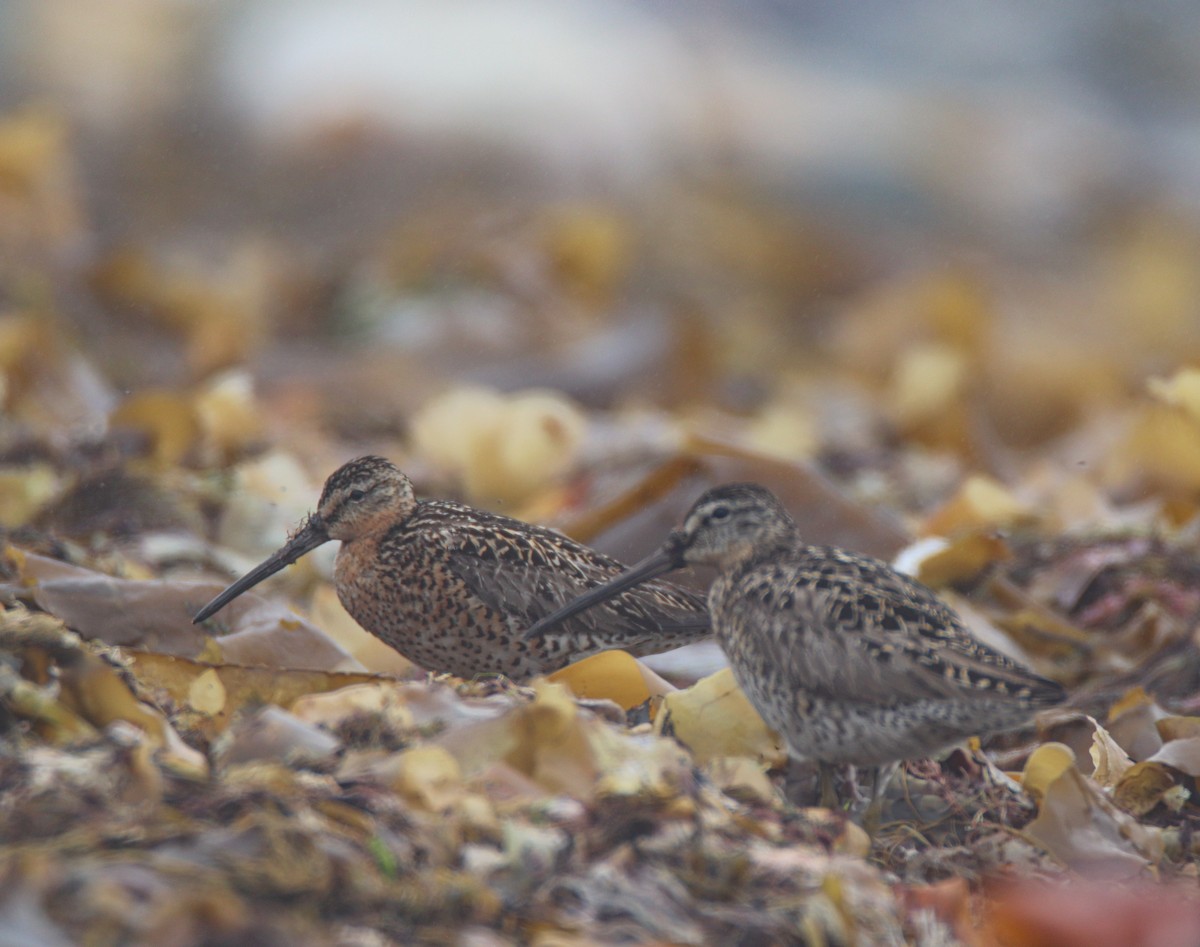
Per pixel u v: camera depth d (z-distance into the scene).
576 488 13.62
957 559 10.81
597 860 5.75
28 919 4.66
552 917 5.40
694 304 22.47
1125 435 14.48
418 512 9.51
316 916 5.06
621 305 21.84
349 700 6.70
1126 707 8.64
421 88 26.75
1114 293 26.36
